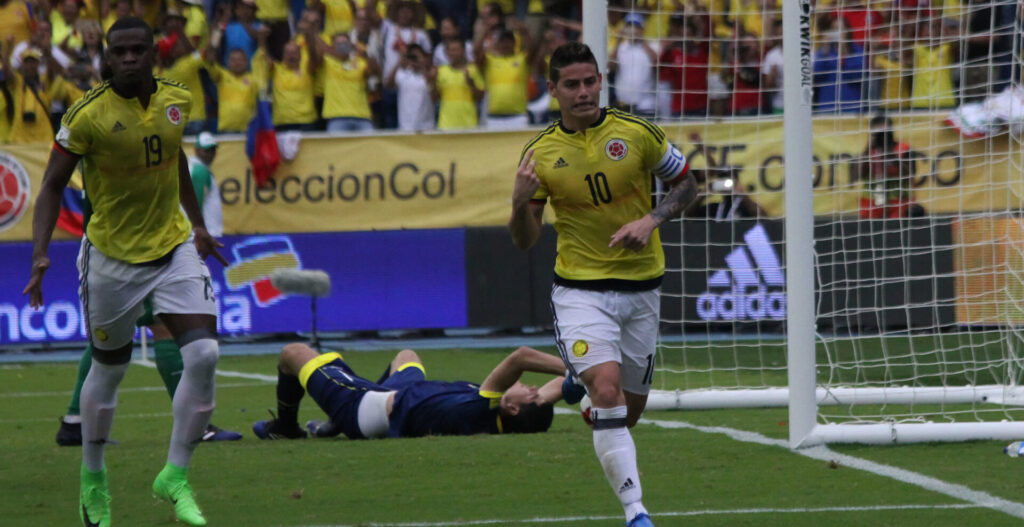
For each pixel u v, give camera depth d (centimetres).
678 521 1669
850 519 1658
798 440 2320
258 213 4978
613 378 1594
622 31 4422
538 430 2539
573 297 1650
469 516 1723
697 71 4506
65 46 5294
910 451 2278
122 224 1703
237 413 3105
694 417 2830
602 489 1931
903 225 4334
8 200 4925
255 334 4991
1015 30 2984
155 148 1684
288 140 4962
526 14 5678
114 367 1739
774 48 4594
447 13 5709
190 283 1725
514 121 5394
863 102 3847
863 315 4431
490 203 4988
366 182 4991
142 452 2405
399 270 4994
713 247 4659
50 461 2319
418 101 5378
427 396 2519
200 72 5253
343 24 5478
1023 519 1639
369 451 2334
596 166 1627
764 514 1705
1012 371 3072
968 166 4119
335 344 4909
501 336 5103
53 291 4941
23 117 5259
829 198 4341
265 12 5512
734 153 4525
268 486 1995
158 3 5516
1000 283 4122
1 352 4956
